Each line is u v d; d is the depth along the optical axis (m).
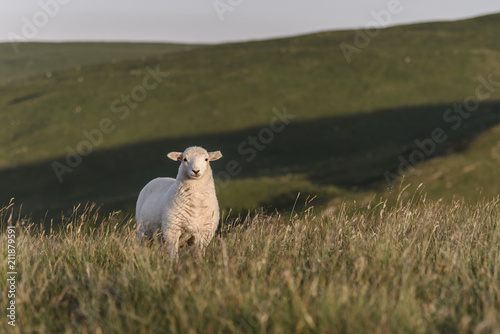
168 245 9.72
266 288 5.90
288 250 7.76
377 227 8.52
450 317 5.57
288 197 36.28
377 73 79.19
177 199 9.74
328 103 72.00
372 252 7.23
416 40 90.06
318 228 8.66
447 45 86.81
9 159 62.09
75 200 50.97
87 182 56.66
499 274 6.49
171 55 94.44
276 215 9.38
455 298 5.85
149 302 5.94
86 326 5.60
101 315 5.97
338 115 68.94
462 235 7.83
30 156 62.56
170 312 5.59
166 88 78.88
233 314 5.51
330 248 7.61
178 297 5.72
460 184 32.44
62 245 8.34
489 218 8.91
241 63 86.31
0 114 74.19
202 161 9.52
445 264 6.81
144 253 7.52
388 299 5.60
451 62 80.44
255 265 6.61
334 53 86.81
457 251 7.01
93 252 7.82
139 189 54.47
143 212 10.78
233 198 36.53
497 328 4.92
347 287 5.62
